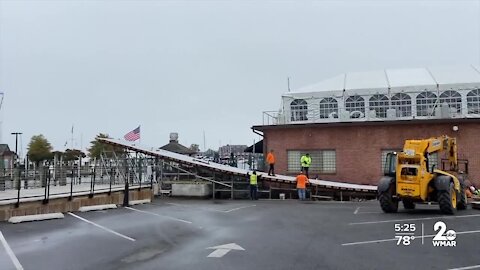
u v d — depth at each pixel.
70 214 18.47
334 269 9.03
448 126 28.77
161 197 29.91
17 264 9.71
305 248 11.34
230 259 10.09
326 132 30.84
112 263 9.82
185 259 10.16
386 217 17.39
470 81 34.91
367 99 35.97
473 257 10.07
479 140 28.22
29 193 19.69
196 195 29.58
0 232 13.66
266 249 11.25
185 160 30.31
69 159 57.84
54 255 10.63
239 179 30.11
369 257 10.16
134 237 13.33
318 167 30.88
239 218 18.06
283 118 34.47
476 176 28.02
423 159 18.22
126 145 32.12
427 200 18.59
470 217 16.97
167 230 14.77
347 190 27.31
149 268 9.32
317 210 21.05
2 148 49.38
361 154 30.06
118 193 23.28
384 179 19.16
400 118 31.88
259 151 41.69
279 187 29.89
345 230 14.35
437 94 34.47
